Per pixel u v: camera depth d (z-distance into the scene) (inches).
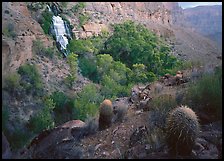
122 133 230.5
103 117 253.4
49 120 641.6
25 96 741.9
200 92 242.7
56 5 1614.2
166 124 190.4
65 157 201.5
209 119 220.7
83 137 236.2
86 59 1231.5
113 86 1000.9
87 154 205.3
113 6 2352.4
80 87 998.4
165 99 258.8
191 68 375.6
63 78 1005.8
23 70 839.1
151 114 244.7
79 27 1649.9
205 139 195.5
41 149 217.8
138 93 343.3
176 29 3144.7
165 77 363.9
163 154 182.9
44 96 797.2
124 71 1169.4
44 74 954.1
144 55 1418.6
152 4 3075.8
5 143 277.3
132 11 2628.0
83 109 760.3
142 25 2299.5
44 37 1210.6
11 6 1205.1
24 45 970.7
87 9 2022.6
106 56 1239.5
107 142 221.8
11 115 613.0
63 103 794.8
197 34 3144.7
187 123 177.5
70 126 245.0
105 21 1995.6
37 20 1304.1
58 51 1227.9
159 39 2171.5
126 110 274.7
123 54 1451.8
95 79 1145.4
